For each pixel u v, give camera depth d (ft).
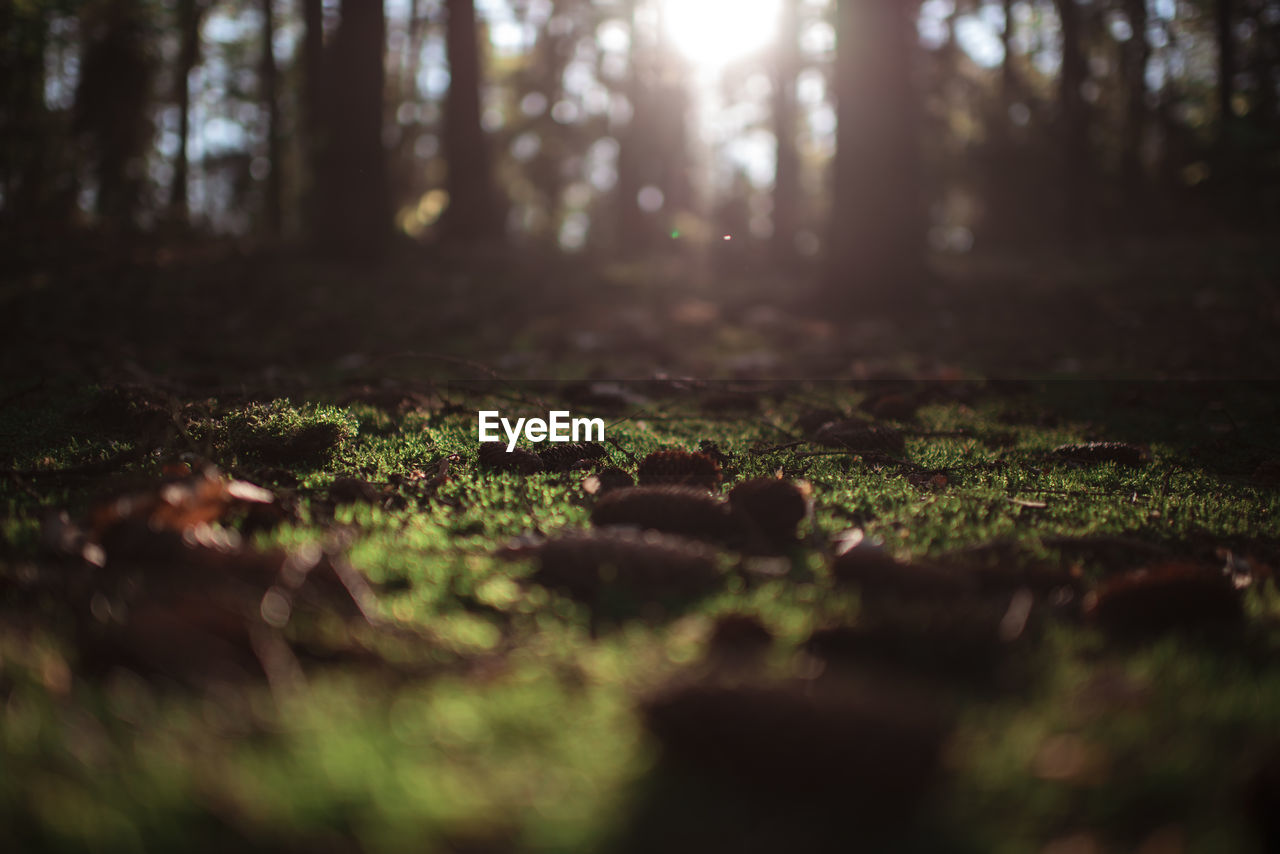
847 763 4.09
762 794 4.21
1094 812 4.10
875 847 3.91
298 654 5.62
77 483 9.61
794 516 8.44
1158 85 72.02
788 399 19.69
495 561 7.49
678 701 4.44
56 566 6.84
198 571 6.50
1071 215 60.18
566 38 82.89
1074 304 36.01
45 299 31.40
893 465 12.28
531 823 3.92
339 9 42.68
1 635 5.64
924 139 69.10
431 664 5.59
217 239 47.16
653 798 4.16
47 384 18.22
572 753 4.49
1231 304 33.58
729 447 13.08
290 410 12.34
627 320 35.29
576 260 52.11
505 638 6.15
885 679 5.19
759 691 4.42
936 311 36.50
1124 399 19.83
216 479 8.22
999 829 3.98
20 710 4.75
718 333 34.01
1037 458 12.82
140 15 54.49
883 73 36.78
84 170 52.49
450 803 3.93
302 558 6.59
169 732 4.51
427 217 68.03
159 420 12.48
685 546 7.35
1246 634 6.24
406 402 16.98
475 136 53.88
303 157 71.56
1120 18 69.26
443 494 10.12
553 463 11.78
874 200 37.06
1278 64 50.39
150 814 3.88
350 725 4.62
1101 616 6.44
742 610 6.13
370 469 11.10
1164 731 4.76
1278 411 17.85
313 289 37.04
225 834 3.81
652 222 84.17
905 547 8.29
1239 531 9.22
